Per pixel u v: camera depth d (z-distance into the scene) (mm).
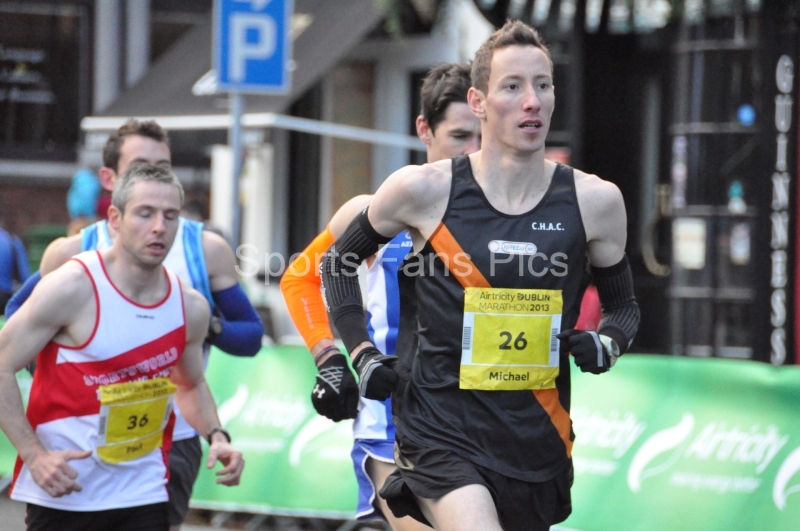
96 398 13117
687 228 29984
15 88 48750
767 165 27922
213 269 16000
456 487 10938
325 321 14453
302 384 23500
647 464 20219
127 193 13047
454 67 14617
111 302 13133
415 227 11492
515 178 11281
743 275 29406
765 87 27875
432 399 11320
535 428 11273
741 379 19656
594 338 11070
